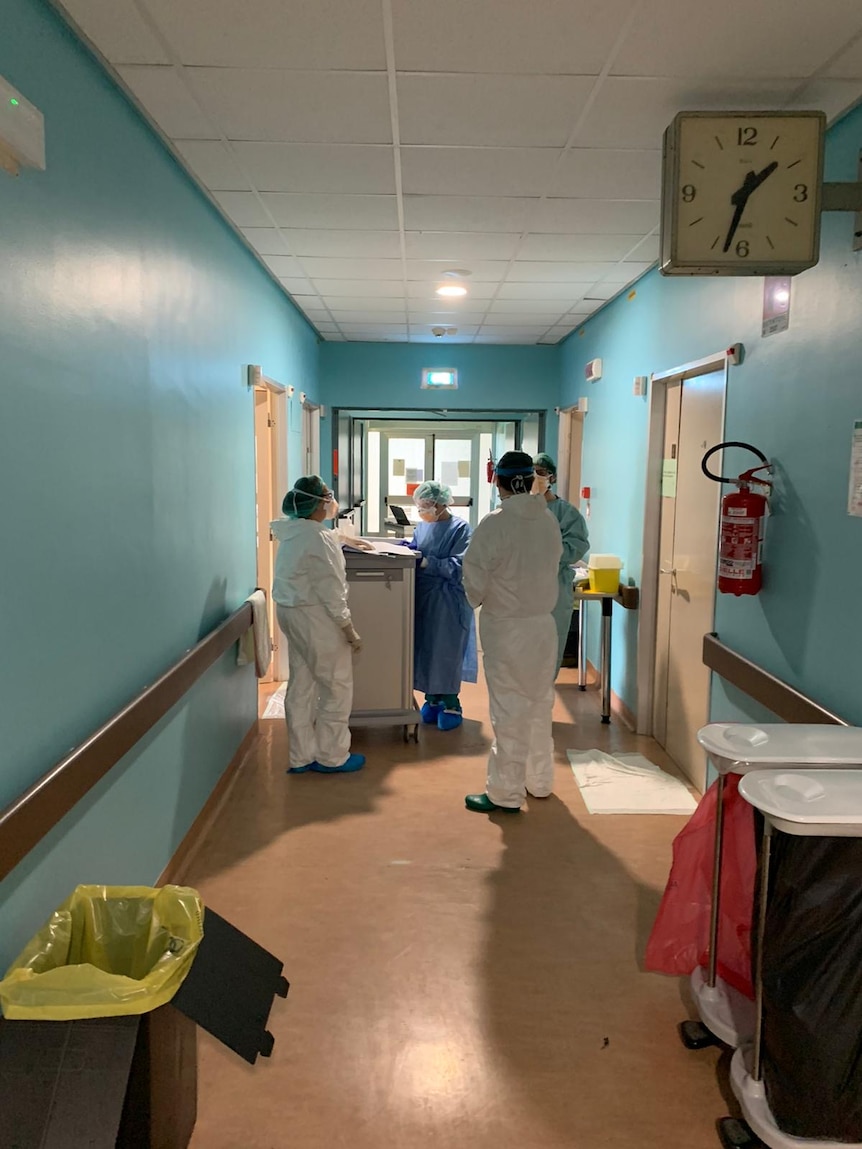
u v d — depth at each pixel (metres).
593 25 1.88
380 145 2.63
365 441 8.16
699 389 3.49
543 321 5.73
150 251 2.47
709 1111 1.78
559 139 2.57
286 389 4.99
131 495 2.29
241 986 1.59
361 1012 2.08
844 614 2.14
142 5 1.79
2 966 1.55
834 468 2.20
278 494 5.04
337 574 3.49
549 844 3.05
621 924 2.52
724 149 2.07
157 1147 1.46
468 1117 1.75
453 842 3.05
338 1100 1.79
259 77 2.15
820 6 1.79
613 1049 1.97
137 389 2.34
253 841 3.04
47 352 1.74
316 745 3.79
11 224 1.57
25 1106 1.29
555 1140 1.69
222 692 3.46
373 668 4.11
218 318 3.36
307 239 3.76
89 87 2.00
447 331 6.19
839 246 2.18
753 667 2.65
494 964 2.30
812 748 1.77
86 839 1.96
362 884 2.73
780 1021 1.53
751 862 1.92
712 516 3.33
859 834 1.46
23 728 1.63
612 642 4.87
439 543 4.29
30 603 1.66
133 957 1.63
